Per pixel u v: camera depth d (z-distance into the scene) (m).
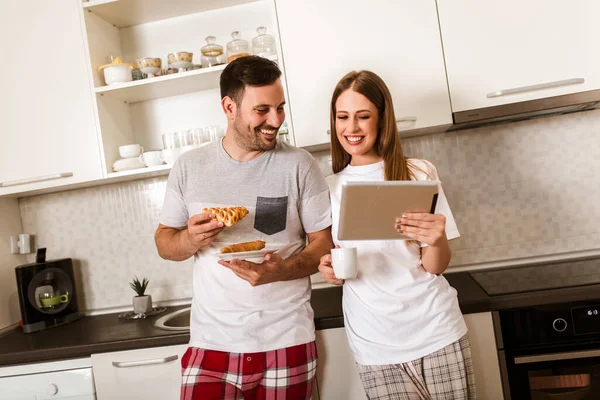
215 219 1.36
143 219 2.35
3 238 2.29
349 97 1.47
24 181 2.06
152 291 2.35
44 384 1.81
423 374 1.43
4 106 2.08
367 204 1.23
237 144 1.51
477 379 1.65
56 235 2.40
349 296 1.53
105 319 2.22
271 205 1.52
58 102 2.05
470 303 1.64
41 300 2.16
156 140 2.32
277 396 1.46
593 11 1.79
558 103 1.82
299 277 1.50
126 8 2.09
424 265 1.47
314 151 2.17
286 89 1.92
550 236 2.15
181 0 2.09
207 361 1.47
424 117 1.87
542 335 1.63
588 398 1.64
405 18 1.86
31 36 2.06
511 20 1.83
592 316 1.62
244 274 1.38
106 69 2.04
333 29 1.89
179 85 2.14
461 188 2.18
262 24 2.23
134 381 1.77
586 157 2.13
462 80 1.85
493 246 2.18
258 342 1.46
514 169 2.16
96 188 2.38
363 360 1.48
